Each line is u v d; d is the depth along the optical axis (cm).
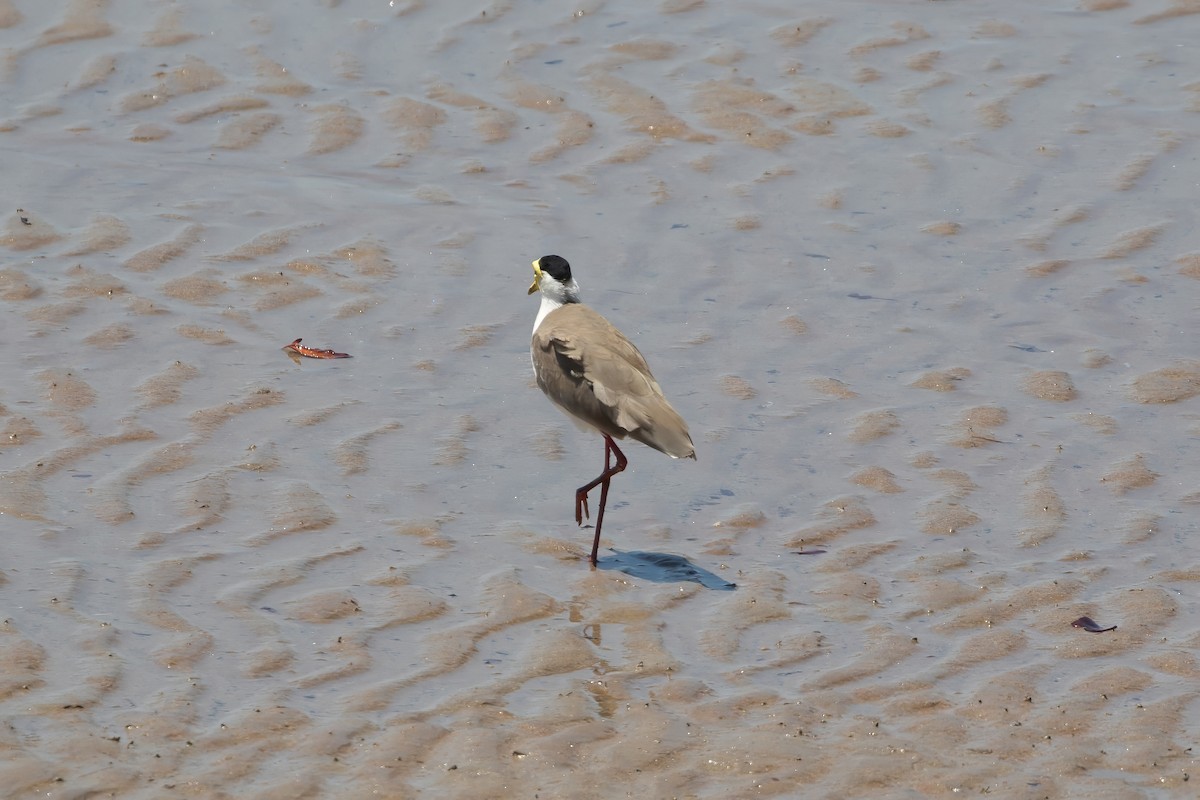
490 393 1462
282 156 1931
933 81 2119
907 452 1380
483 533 1246
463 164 1923
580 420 1225
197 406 1408
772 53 2177
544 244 1747
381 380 1473
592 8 2288
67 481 1274
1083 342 1571
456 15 2261
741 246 1756
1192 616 1141
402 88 2080
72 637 1066
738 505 1299
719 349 1555
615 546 1238
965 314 1630
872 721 1010
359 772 938
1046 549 1235
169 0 2259
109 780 919
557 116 2027
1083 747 980
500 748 969
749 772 953
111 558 1173
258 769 938
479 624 1117
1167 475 1342
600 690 1043
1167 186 1878
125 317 1555
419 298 1630
